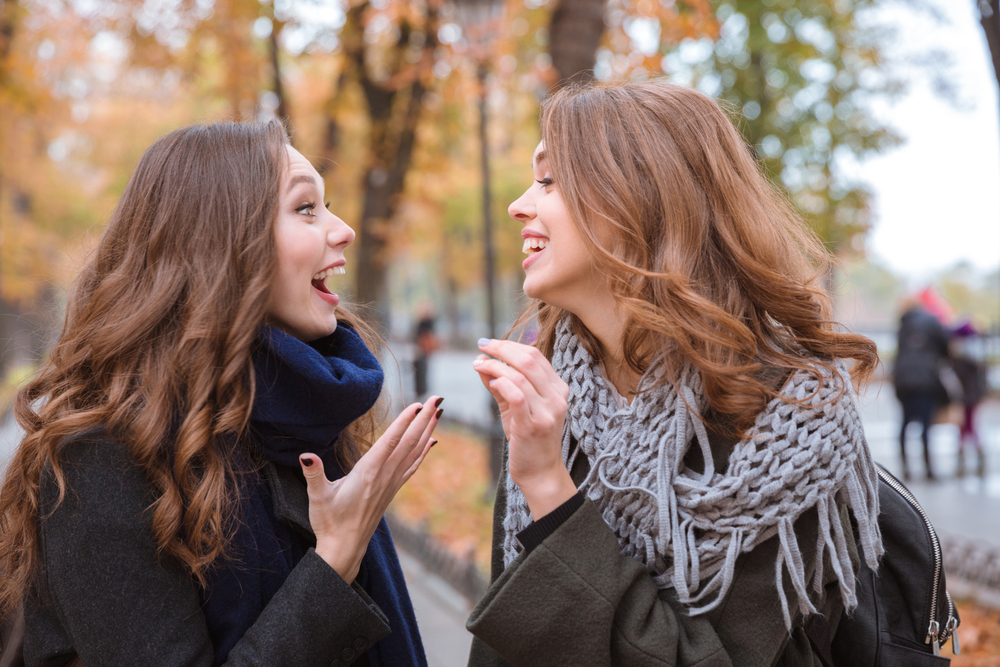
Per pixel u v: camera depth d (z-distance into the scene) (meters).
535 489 1.18
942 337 7.93
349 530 1.26
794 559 1.14
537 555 1.16
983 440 10.28
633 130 1.25
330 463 1.52
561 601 1.14
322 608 1.20
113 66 18.00
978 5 2.75
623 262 1.18
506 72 7.41
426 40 8.18
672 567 1.20
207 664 1.20
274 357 1.30
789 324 1.26
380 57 9.05
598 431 1.30
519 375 1.16
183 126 1.40
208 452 1.23
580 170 1.24
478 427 9.88
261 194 1.32
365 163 9.09
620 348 1.31
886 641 1.41
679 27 5.92
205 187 1.32
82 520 1.17
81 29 9.09
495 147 16.56
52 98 13.27
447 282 38.19
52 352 1.36
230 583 1.25
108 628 1.15
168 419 1.23
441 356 32.75
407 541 5.41
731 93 9.88
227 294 1.28
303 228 1.36
